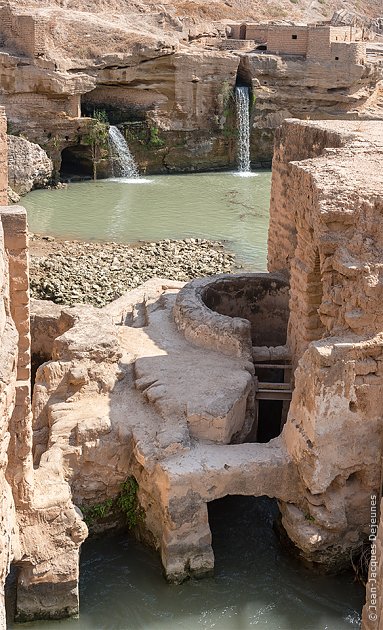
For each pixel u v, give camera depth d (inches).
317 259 496.1
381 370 429.1
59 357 519.8
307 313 510.0
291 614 425.4
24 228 379.2
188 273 938.1
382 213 447.2
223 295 642.2
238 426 494.9
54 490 415.2
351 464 439.5
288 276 639.1
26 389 378.3
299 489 453.1
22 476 391.9
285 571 455.5
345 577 451.8
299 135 631.8
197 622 419.2
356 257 444.8
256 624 418.6
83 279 895.1
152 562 459.2
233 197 1391.5
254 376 526.6
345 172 491.2
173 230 1158.3
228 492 444.8
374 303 430.0
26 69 1411.2
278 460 450.9
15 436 383.2
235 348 545.3
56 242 1069.8
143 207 1301.7
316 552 446.0
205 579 446.3
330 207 450.3
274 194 666.2
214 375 513.0
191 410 470.3
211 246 1067.9
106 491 474.0
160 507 446.3
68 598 412.5
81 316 573.6
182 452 450.6
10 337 323.9
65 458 461.7
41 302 658.2
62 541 408.5
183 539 439.8
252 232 1155.9
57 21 1453.0
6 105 1422.2
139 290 685.9
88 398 501.7
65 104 1467.8
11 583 420.8
